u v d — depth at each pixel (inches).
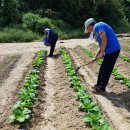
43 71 529.0
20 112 301.1
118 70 539.5
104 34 365.7
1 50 884.6
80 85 411.5
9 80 469.7
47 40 685.9
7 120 303.0
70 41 1166.3
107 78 388.2
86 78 486.0
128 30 1851.6
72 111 324.8
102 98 374.3
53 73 512.4
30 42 1149.1
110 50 373.7
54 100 366.3
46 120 306.0
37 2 1608.0
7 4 1389.0
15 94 390.9
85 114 309.3
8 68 571.2
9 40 1175.6
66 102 354.6
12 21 1379.2
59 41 1167.6
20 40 1193.4
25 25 1343.5
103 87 392.5
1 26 1347.2
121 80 443.2
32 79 430.6
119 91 405.1
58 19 1531.7
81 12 1696.6
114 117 314.0
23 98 346.0
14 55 754.8
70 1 1665.8
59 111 328.5
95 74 515.5
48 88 419.2
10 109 335.6
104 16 1841.8
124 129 286.5
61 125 293.4
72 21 1632.6
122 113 325.7
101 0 1802.4
